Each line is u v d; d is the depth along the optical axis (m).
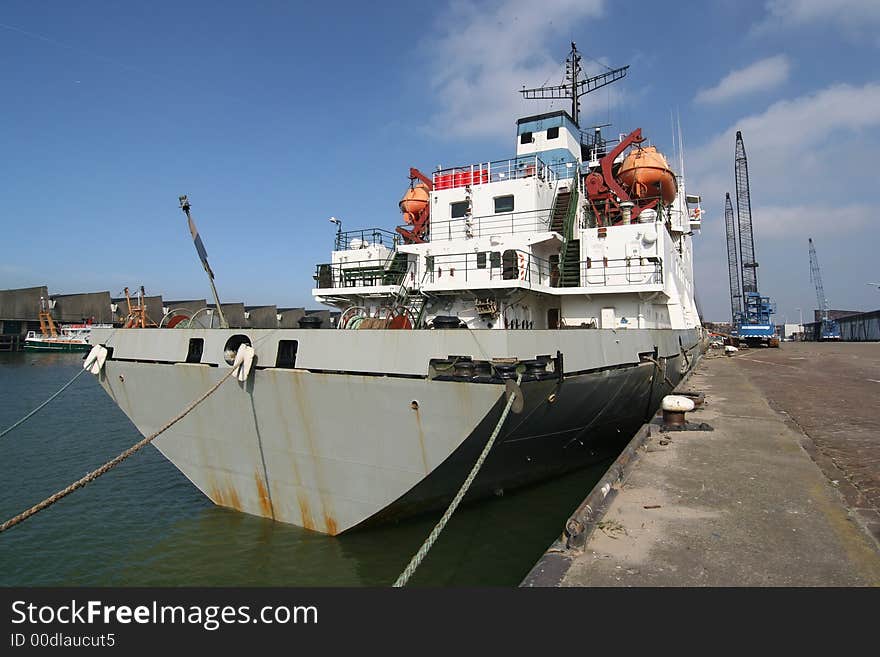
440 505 9.17
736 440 9.01
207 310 11.28
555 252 16.03
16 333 71.44
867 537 4.95
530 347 8.32
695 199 29.00
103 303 79.69
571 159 20.66
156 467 15.02
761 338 58.69
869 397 15.24
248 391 9.32
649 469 7.25
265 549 8.91
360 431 8.54
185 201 10.45
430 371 7.88
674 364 16.36
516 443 9.23
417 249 15.52
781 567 4.36
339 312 21.31
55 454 17.27
